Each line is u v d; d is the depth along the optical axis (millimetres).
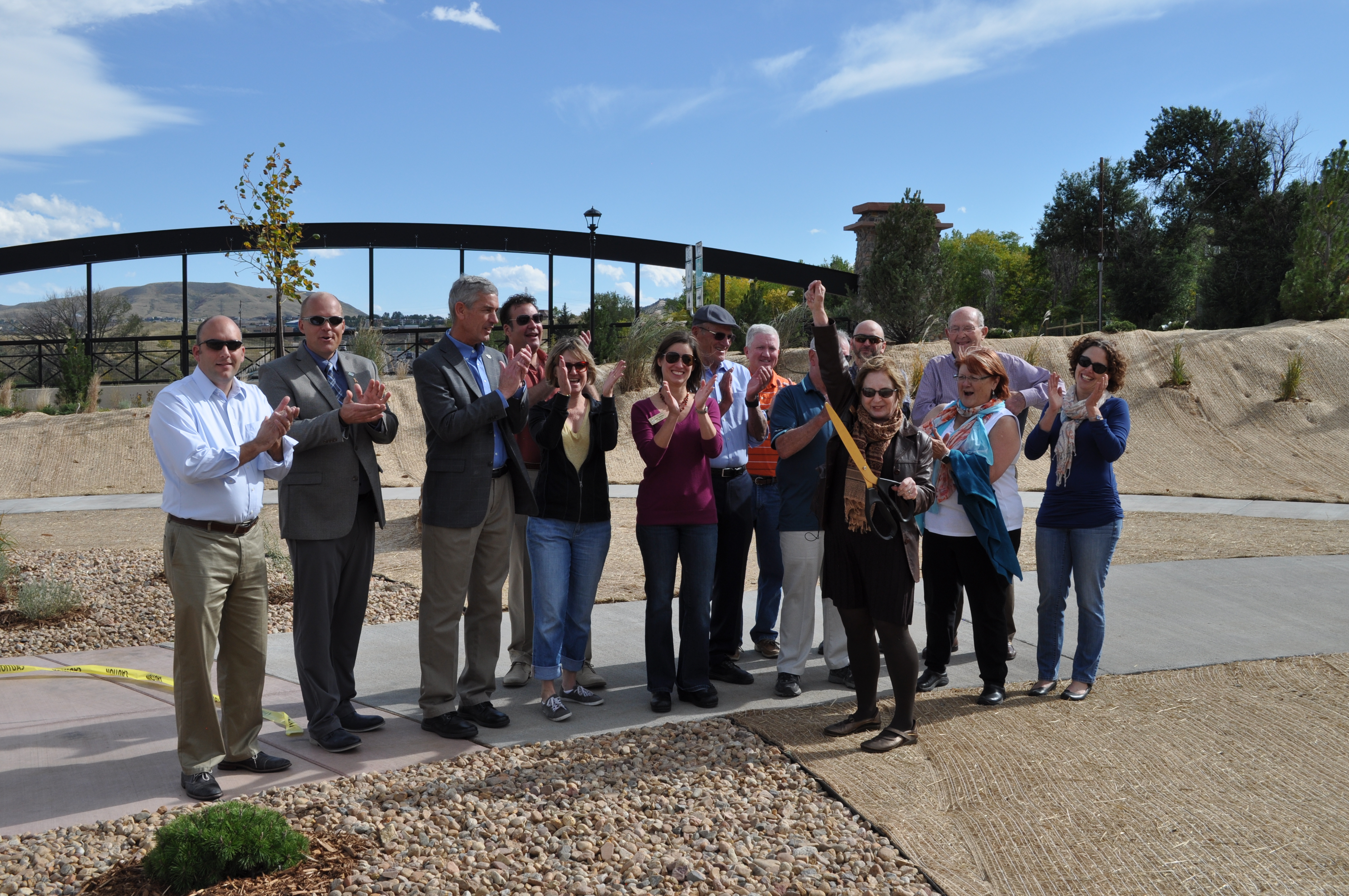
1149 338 18391
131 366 24953
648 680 5051
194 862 2914
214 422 3781
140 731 4477
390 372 21094
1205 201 31828
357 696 5059
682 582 4922
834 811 3574
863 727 4418
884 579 4188
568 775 3891
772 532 5852
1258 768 3893
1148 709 4664
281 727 4570
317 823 3396
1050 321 30000
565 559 4762
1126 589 7199
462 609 4500
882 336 5684
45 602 6625
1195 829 3359
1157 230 32156
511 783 3789
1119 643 5828
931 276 20781
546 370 4773
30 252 23578
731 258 25625
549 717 4660
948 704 4863
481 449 4477
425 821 3414
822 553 5031
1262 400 16453
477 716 4590
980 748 4195
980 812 3539
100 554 8969
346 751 4211
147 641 6281
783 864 3131
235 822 3008
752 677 5395
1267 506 11961
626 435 16469
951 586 5051
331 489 4250
